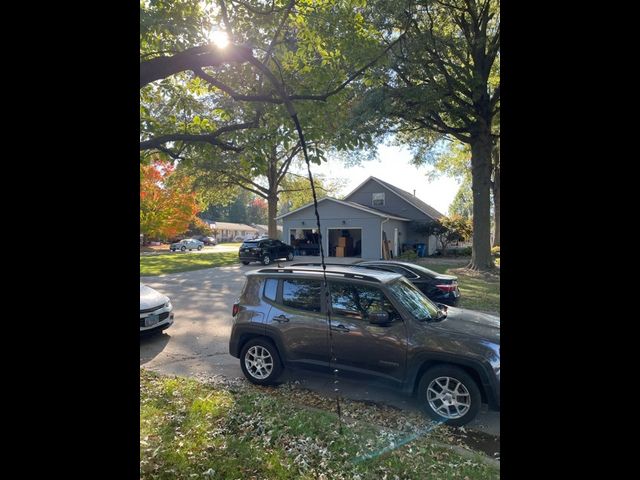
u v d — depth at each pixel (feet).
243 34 15.11
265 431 11.23
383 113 39.22
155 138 14.44
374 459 9.87
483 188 50.08
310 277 14.85
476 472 9.35
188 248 123.65
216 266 66.39
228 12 14.89
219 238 214.90
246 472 9.28
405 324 12.94
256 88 15.57
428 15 38.63
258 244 67.41
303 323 14.35
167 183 81.35
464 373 11.87
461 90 45.42
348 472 9.31
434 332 12.50
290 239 79.56
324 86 15.15
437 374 12.16
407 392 12.66
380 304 13.52
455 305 25.17
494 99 49.11
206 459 9.73
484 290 36.37
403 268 26.40
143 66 11.27
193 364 17.54
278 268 16.07
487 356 11.59
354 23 15.52
